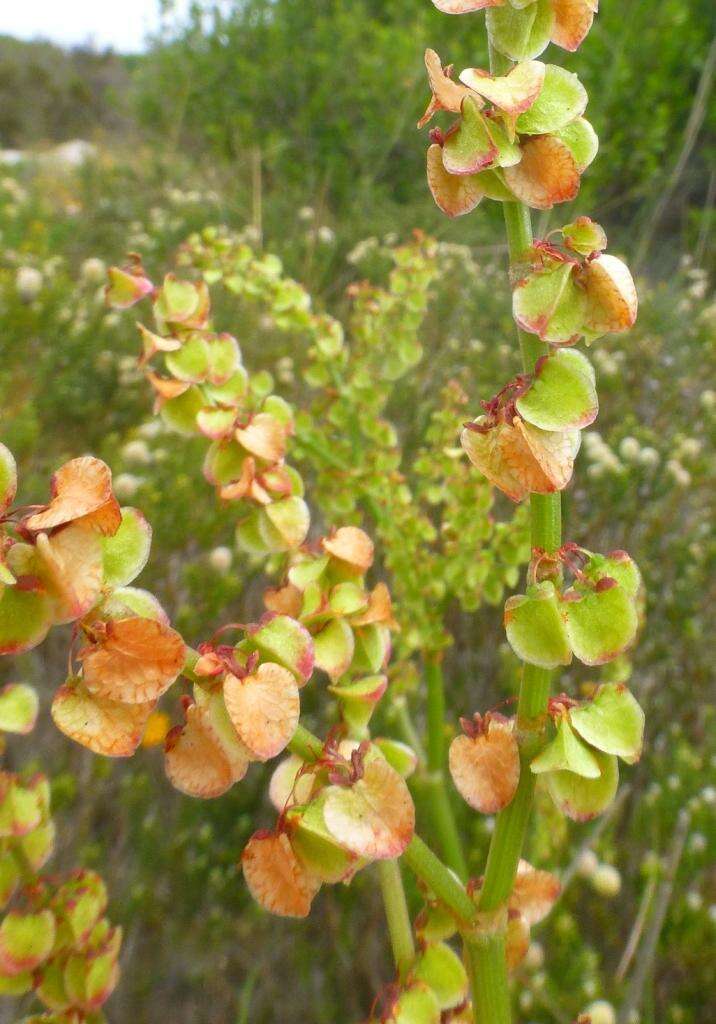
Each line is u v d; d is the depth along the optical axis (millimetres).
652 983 178
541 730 75
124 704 61
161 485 258
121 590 62
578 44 66
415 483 281
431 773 183
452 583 180
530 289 66
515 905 92
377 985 186
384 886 88
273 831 70
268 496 111
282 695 66
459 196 68
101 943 80
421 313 189
